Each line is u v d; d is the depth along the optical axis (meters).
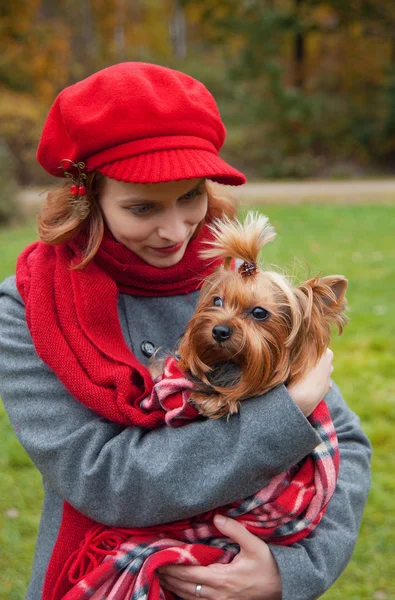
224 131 1.92
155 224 1.82
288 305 1.77
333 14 22.83
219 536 1.78
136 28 33.91
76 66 26.80
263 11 22.69
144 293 2.01
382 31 22.59
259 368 1.71
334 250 9.62
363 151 22.56
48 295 1.85
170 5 35.31
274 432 1.64
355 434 2.07
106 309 1.85
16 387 1.85
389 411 4.76
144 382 1.81
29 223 13.49
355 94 23.73
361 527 3.69
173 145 1.75
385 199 15.85
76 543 1.85
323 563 1.78
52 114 1.89
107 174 1.75
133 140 1.75
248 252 1.82
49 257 1.93
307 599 1.73
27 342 1.89
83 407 1.80
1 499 3.97
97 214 1.89
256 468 1.64
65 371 1.77
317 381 1.76
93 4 31.23
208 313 1.79
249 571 1.71
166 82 1.79
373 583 3.32
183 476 1.66
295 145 22.48
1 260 9.26
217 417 1.72
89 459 1.72
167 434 1.71
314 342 1.78
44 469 1.80
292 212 13.67
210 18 23.64
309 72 24.83
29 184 18.61
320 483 1.76
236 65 23.53
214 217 2.12
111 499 1.71
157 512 1.68
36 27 23.33
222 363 1.83
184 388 1.76
